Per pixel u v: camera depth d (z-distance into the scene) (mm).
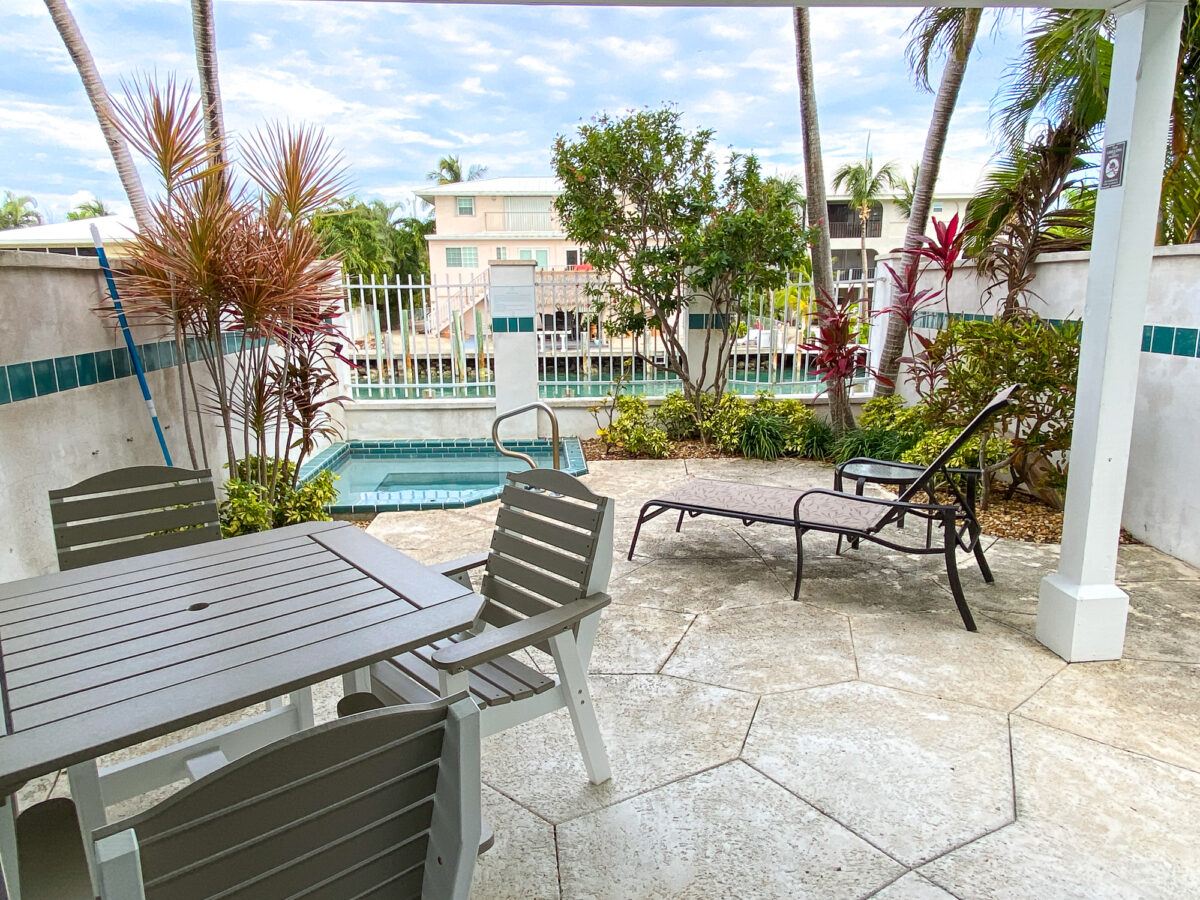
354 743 896
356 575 1966
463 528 4758
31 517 3023
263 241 3943
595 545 2104
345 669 1479
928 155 6488
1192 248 3760
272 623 1663
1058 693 2648
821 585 3721
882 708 2568
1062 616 2898
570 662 2084
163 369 4207
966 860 1861
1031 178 5094
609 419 7359
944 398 4777
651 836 1967
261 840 865
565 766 2287
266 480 4430
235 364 5184
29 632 1628
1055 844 1913
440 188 28734
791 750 2338
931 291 6262
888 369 6777
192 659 1492
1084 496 2811
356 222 28438
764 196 6672
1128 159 2523
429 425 7594
